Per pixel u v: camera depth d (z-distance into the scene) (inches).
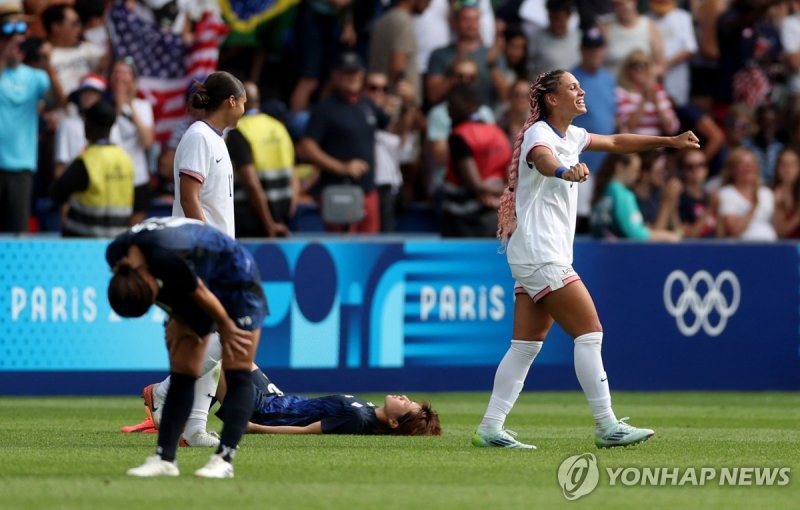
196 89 1122.0
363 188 1951.3
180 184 1103.6
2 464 986.7
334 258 1787.6
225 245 864.9
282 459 1027.9
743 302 1937.7
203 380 1107.9
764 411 1642.5
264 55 2192.4
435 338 1825.8
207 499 810.8
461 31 2129.7
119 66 1887.3
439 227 2084.2
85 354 1718.8
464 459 1043.3
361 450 1099.9
